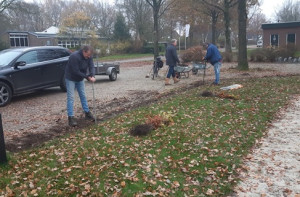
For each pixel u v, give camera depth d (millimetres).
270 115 7676
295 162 5066
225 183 4344
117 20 56594
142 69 22562
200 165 4848
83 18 51625
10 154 5352
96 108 9078
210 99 9336
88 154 5258
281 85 12086
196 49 24500
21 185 4227
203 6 31641
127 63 30734
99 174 4488
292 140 6031
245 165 4938
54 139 6320
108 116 8102
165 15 41031
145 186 4168
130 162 4891
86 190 4043
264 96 9820
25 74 10484
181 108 8234
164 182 4293
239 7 18484
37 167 4824
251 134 6316
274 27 36781
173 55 13156
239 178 4508
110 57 44812
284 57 24297
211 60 12602
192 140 5859
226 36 28750
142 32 56750
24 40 57250
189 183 4312
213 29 35500
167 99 9750
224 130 6461
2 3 37406
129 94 11320
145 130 6254
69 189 4094
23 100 10617
